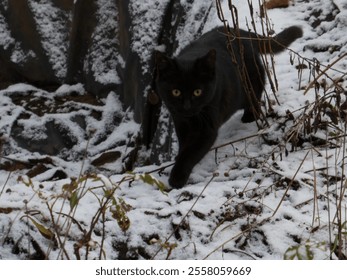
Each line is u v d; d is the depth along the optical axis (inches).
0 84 115.0
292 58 83.6
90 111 107.1
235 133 75.7
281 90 78.4
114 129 105.1
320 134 69.4
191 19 96.0
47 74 111.7
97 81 108.2
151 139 99.1
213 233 57.4
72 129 104.4
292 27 83.4
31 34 111.0
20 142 102.7
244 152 70.7
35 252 55.6
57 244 55.9
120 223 54.3
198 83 70.2
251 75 77.5
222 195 62.2
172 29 99.3
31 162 98.3
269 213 59.1
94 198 62.2
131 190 65.9
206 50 76.0
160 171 71.2
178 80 70.3
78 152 102.0
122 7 103.8
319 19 91.0
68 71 110.8
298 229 57.2
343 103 72.2
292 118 71.9
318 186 62.7
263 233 57.2
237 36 71.9
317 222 57.6
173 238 57.6
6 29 113.2
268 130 71.6
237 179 66.0
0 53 113.6
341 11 89.4
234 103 75.8
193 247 56.4
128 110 104.0
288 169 65.1
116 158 99.7
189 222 58.4
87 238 53.2
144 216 59.2
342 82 77.3
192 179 69.4
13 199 60.7
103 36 108.5
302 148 69.2
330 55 83.7
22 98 110.4
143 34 100.0
